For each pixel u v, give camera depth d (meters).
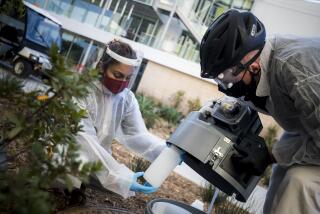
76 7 10.08
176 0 12.09
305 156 1.59
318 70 1.44
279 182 1.91
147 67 12.84
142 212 2.26
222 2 12.80
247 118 1.67
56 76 1.00
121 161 3.32
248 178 1.65
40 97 1.14
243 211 2.99
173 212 1.77
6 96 1.13
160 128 9.15
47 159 1.03
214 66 1.54
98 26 10.01
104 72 1.87
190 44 13.25
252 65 1.59
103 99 1.96
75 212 1.73
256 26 1.56
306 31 11.13
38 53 7.08
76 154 0.98
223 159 1.53
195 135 1.58
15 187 0.92
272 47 1.63
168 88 12.72
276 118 1.84
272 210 1.60
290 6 11.06
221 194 3.13
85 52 9.46
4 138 1.21
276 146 1.88
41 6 10.15
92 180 1.84
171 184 3.48
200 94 12.37
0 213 0.91
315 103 1.43
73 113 1.18
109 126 2.06
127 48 1.90
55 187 1.87
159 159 1.69
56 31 8.33
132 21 10.78
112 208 2.03
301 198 1.48
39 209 0.83
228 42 1.48
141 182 1.99
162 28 12.28
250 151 1.60
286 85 1.55
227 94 1.75
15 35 7.09
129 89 2.15
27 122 1.13
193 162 1.74
